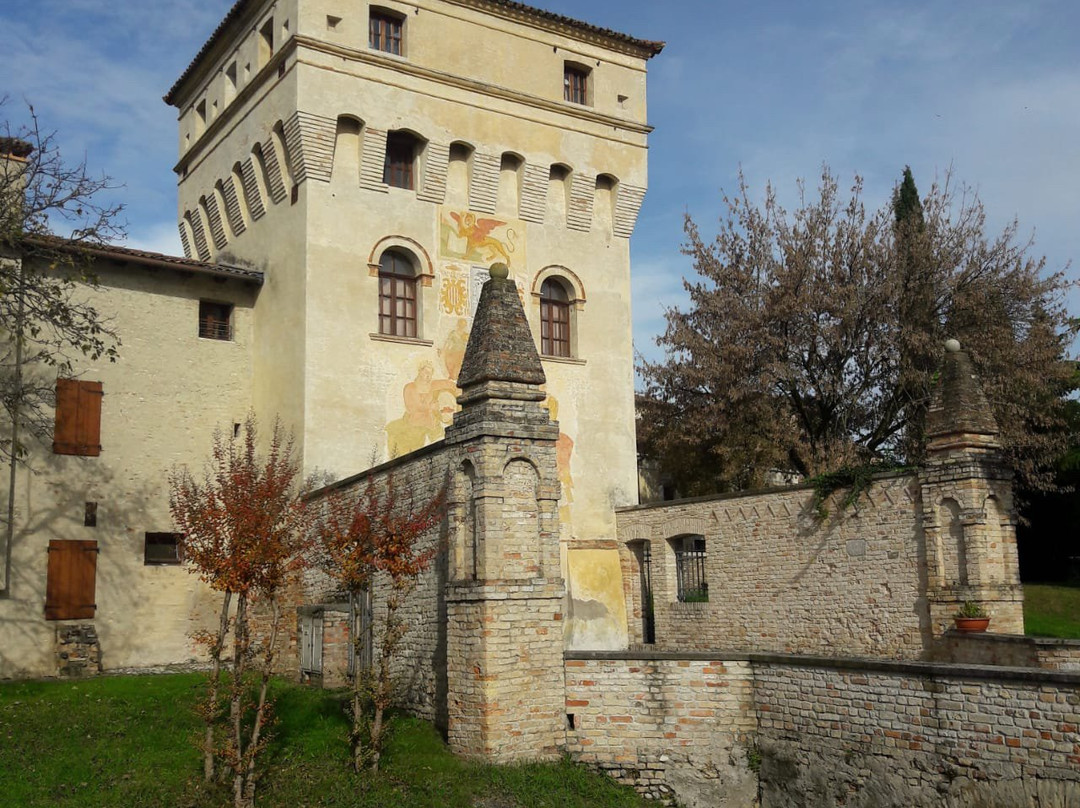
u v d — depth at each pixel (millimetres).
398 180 29438
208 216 33094
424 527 17906
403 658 19781
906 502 21906
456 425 17859
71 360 26359
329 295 27312
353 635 17875
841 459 34500
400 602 19969
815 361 37062
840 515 23453
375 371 27703
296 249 27641
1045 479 36750
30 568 24906
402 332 28797
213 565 15352
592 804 15820
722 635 26547
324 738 17766
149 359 27703
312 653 22000
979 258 36594
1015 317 36625
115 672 25031
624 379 32312
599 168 32375
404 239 28766
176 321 28328
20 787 14859
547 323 31516
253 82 29438
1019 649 18547
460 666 17109
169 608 26688
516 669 16781
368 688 18281
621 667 17453
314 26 27531
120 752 16516
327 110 27469
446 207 29688
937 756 14195
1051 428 38469
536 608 17141
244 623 15492
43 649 24688
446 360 28938
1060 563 40062
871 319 36281
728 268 37969
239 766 14812
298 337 27109
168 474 27422
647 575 30812
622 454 31766
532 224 31250
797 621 24375
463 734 16906
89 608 25484
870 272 36625
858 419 37469
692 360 37562
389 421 27719
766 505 25500
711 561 27125
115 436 26812
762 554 25547
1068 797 12664
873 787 14961
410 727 18266
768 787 16516
